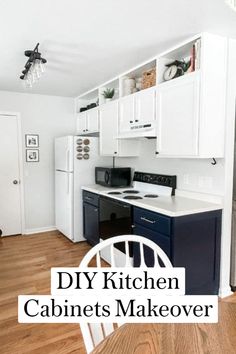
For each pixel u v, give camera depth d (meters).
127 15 1.86
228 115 2.30
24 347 1.81
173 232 2.14
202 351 0.82
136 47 2.42
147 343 0.85
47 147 4.38
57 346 1.83
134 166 3.65
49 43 2.31
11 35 2.15
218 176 2.42
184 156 2.33
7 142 4.06
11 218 4.18
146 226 2.45
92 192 3.52
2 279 2.74
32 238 4.07
